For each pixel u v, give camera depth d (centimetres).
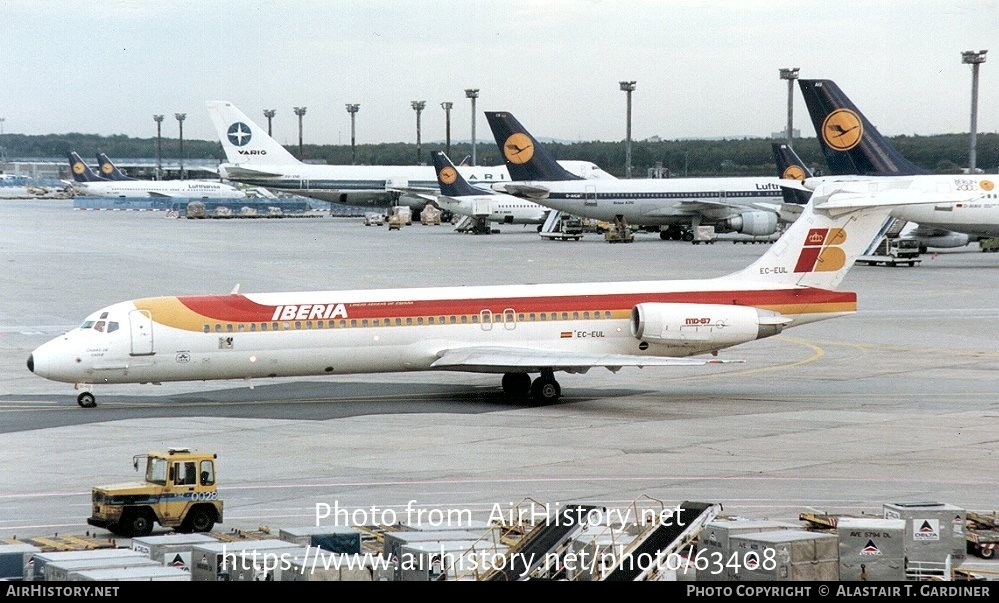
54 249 13588
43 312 8100
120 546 2928
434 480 3666
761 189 14412
